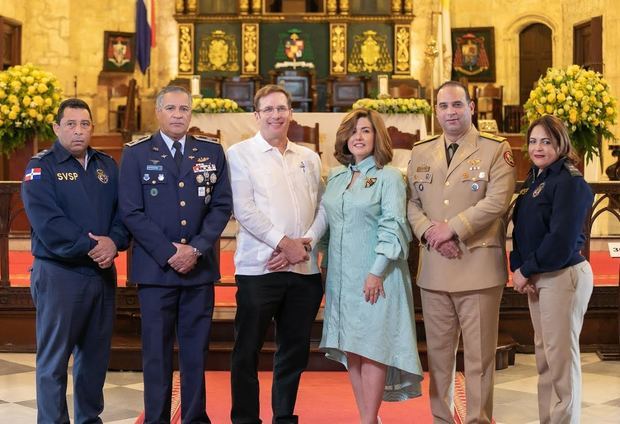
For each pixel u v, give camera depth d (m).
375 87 16.30
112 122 15.73
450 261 4.48
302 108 15.64
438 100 4.54
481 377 4.52
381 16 16.56
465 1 16.44
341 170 4.66
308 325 4.70
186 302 4.58
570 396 4.42
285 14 16.45
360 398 4.66
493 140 4.53
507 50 16.28
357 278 4.52
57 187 4.47
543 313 4.42
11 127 8.43
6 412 5.25
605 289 6.74
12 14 14.63
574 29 15.15
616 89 13.61
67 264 4.48
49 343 4.48
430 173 4.58
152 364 4.53
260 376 6.03
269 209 4.59
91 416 4.64
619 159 10.84
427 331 4.64
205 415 4.62
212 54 16.58
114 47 16.05
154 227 4.45
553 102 7.93
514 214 4.59
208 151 4.62
